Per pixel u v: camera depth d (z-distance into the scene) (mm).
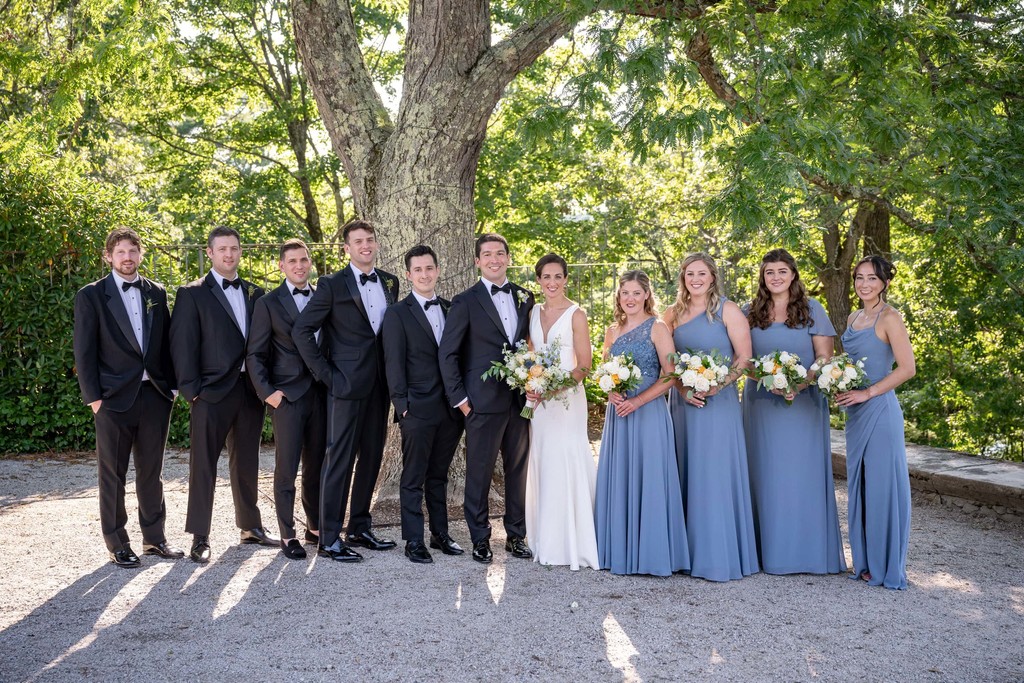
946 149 6805
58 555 4762
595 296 11180
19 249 8141
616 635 3578
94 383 4441
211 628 3658
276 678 3154
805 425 4500
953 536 5262
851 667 3250
